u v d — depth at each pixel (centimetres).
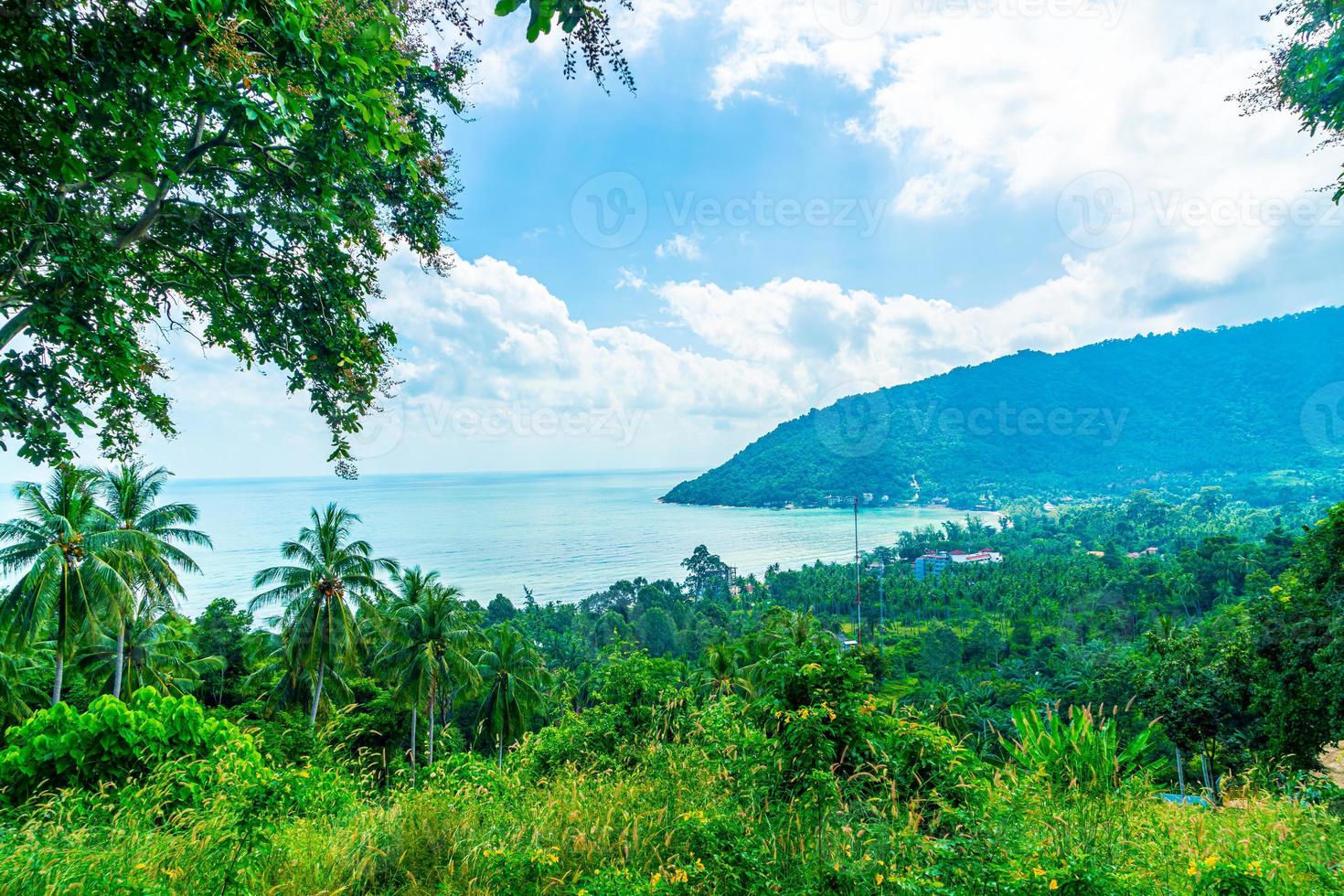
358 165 496
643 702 763
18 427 387
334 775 678
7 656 2200
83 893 353
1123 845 380
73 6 351
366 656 3020
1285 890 332
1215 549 8344
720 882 336
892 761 452
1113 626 7369
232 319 626
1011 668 6244
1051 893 294
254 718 2942
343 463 616
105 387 455
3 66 351
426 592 2909
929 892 299
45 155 373
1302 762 1279
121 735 685
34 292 402
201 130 527
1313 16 565
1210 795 553
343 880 409
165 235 573
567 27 253
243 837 406
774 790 441
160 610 2728
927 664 6362
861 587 10775
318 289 593
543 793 551
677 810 453
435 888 398
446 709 3297
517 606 11906
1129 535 15425
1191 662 2177
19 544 1992
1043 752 517
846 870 334
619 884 331
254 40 380
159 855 407
